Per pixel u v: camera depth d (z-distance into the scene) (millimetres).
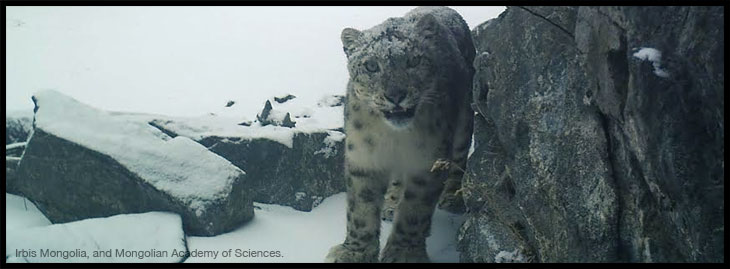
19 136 4445
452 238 3740
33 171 3934
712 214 2639
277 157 4051
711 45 2600
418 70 3473
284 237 3754
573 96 2973
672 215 2721
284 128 4211
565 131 2982
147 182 3764
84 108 4008
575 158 2951
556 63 3041
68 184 3885
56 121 3938
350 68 3537
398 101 3434
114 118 3986
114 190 3830
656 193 2738
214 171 3807
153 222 3662
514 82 3162
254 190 4047
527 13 3152
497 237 3223
